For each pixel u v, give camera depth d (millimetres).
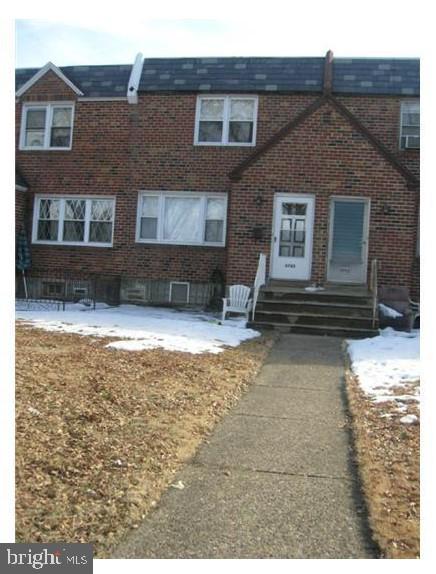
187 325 11617
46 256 16703
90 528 3812
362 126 13609
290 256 13922
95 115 16594
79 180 16625
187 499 4293
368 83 15656
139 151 16312
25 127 17109
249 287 13609
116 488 4309
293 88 15695
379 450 5184
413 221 13508
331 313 12516
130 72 16844
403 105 15500
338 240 14016
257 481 4633
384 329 12352
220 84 15969
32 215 16828
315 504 4270
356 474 4805
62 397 5938
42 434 5000
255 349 9883
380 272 13539
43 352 7938
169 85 16172
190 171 16047
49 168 16812
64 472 4457
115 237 16328
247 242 13883
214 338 10438
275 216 13969
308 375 8281
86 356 7926
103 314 12969
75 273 16500
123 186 16359
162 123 16234
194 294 15844
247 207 13898
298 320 12367
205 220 15992
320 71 16031
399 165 13492
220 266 15820
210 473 4758
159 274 16062
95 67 17141
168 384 6969
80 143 16656
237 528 3916
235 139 15984
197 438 5477
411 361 8688
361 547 3723
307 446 5418
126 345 8977
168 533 3830
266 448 5340
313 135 13766
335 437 5684
